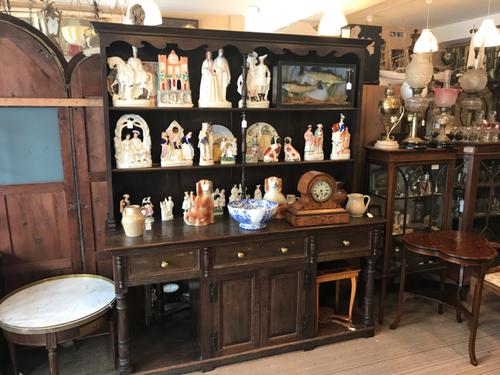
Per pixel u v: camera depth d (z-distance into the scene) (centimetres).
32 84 205
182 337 227
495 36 272
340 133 245
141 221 196
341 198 231
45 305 194
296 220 212
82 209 225
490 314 268
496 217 301
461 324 255
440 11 354
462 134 287
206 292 201
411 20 393
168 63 207
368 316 238
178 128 220
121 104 201
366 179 274
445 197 273
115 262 184
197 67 228
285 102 230
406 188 265
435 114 284
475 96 292
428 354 224
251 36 212
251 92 225
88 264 231
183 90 210
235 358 213
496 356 222
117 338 213
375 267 257
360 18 375
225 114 236
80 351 223
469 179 278
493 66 339
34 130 211
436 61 411
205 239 194
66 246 226
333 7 257
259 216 203
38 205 218
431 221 281
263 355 219
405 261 245
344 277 234
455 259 213
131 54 215
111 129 210
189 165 219
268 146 245
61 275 226
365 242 228
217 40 208
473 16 376
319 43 225
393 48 380
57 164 217
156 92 214
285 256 212
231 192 242
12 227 215
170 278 194
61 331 179
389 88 260
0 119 204
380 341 236
